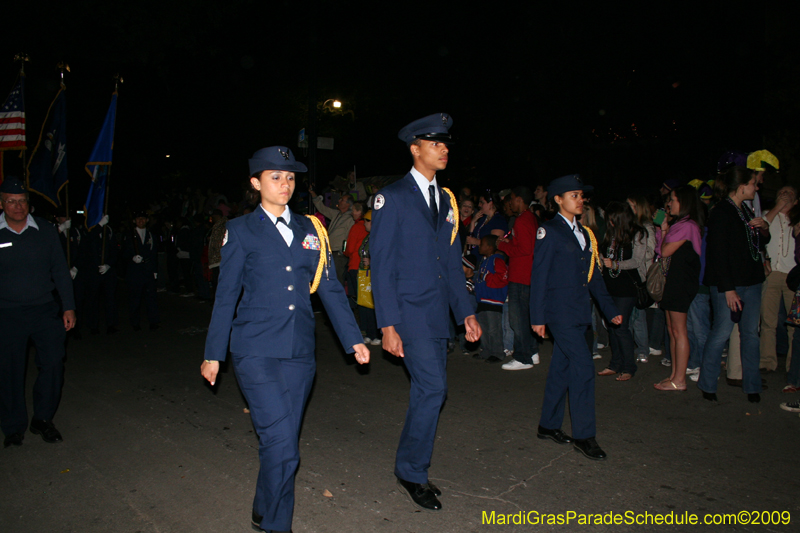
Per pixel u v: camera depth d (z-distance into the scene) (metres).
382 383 6.33
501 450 4.53
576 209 4.42
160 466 4.34
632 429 4.87
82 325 9.80
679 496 3.79
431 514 3.63
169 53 14.22
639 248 6.09
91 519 3.62
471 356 7.36
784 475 4.04
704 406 5.37
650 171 18.25
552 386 4.62
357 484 4.03
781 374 6.31
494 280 6.86
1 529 3.52
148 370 6.95
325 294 3.45
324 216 10.98
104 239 8.92
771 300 6.32
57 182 8.20
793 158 17.97
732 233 5.17
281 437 3.09
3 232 4.57
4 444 4.70
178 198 19.00
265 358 3.17
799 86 16.19
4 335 4.58
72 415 5.44
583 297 4.38
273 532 3.07
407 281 3.65
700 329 6.24
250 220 3.28
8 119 7.73
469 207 8.34
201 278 12.02
